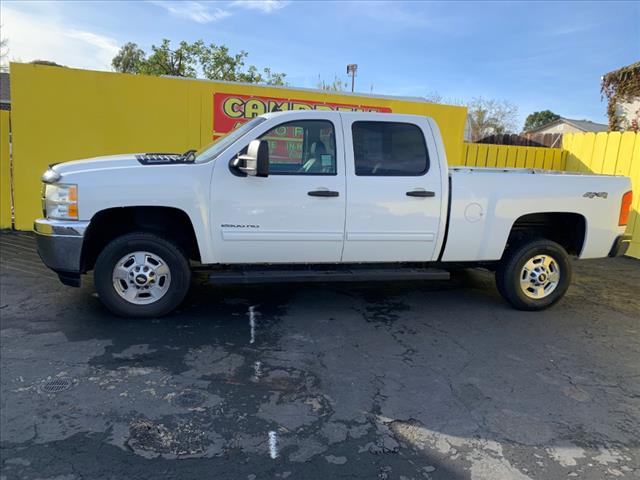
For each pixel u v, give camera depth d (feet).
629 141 30.68
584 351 14.94
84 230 14.29
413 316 17.30
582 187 17.72
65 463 8.75
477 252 17.26
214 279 15.48
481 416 10.96
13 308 16.16
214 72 81.66
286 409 10.86
